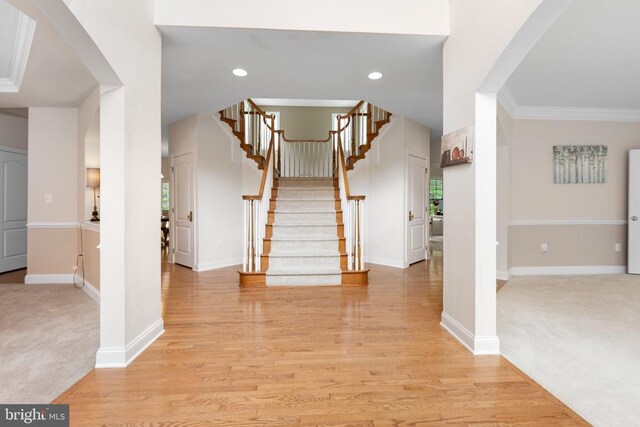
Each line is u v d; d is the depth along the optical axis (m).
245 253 4.40
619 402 1.82
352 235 4.68
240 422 1.64
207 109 5.00
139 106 2.43
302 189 5.86
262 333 2.74
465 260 2.54
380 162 5.90
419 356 2.34
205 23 2.70
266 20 2.74
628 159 5.05
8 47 3.02
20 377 2.08
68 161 4.44
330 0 2.78
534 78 3.78
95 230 3.73
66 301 3.65
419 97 4.40
